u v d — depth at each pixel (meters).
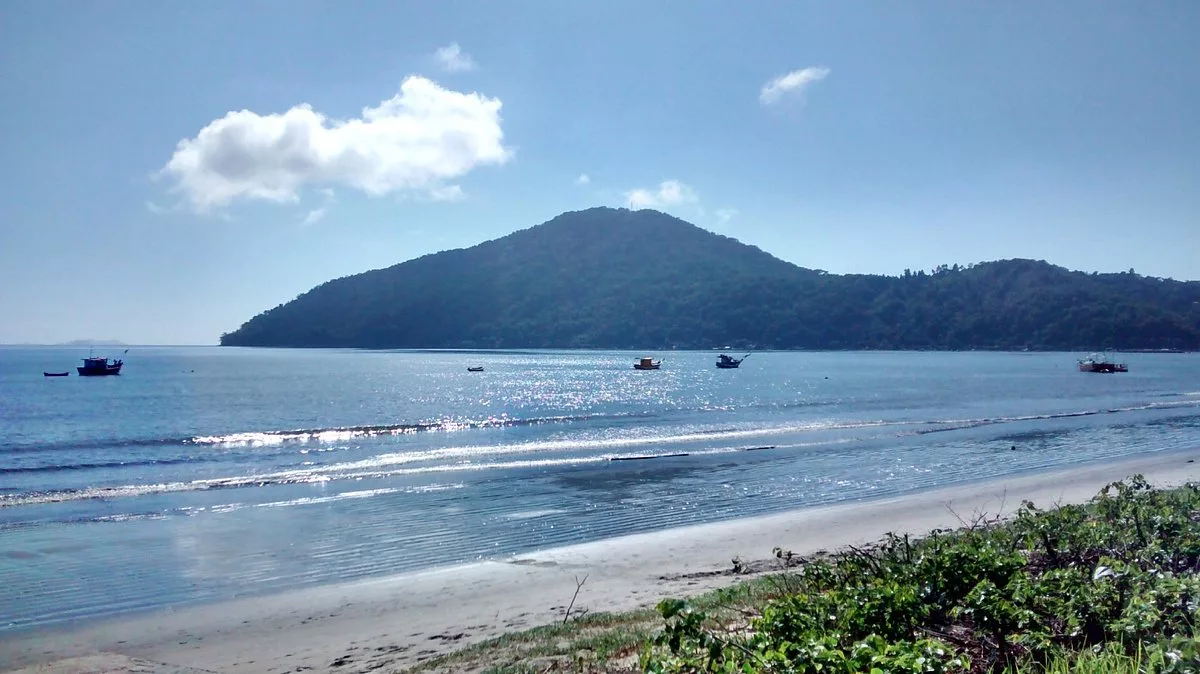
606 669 7.65
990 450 30.75
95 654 10.41
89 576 14.14
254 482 23.92
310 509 20.03
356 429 38.25
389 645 10.52
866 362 154.62
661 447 31.84
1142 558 7.71
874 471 25.80
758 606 9.08
